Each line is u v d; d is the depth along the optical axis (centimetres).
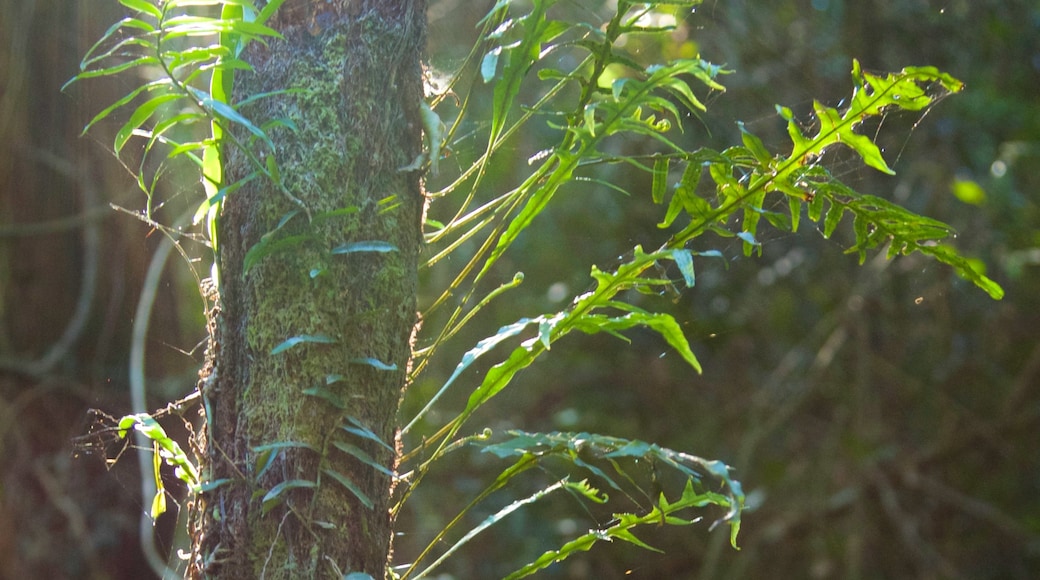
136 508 538
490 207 245
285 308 232
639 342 880
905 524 796
